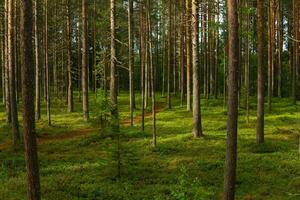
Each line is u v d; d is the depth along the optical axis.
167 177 18.48
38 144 27.34
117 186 17.20
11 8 26.77
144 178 18.45
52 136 30.66
